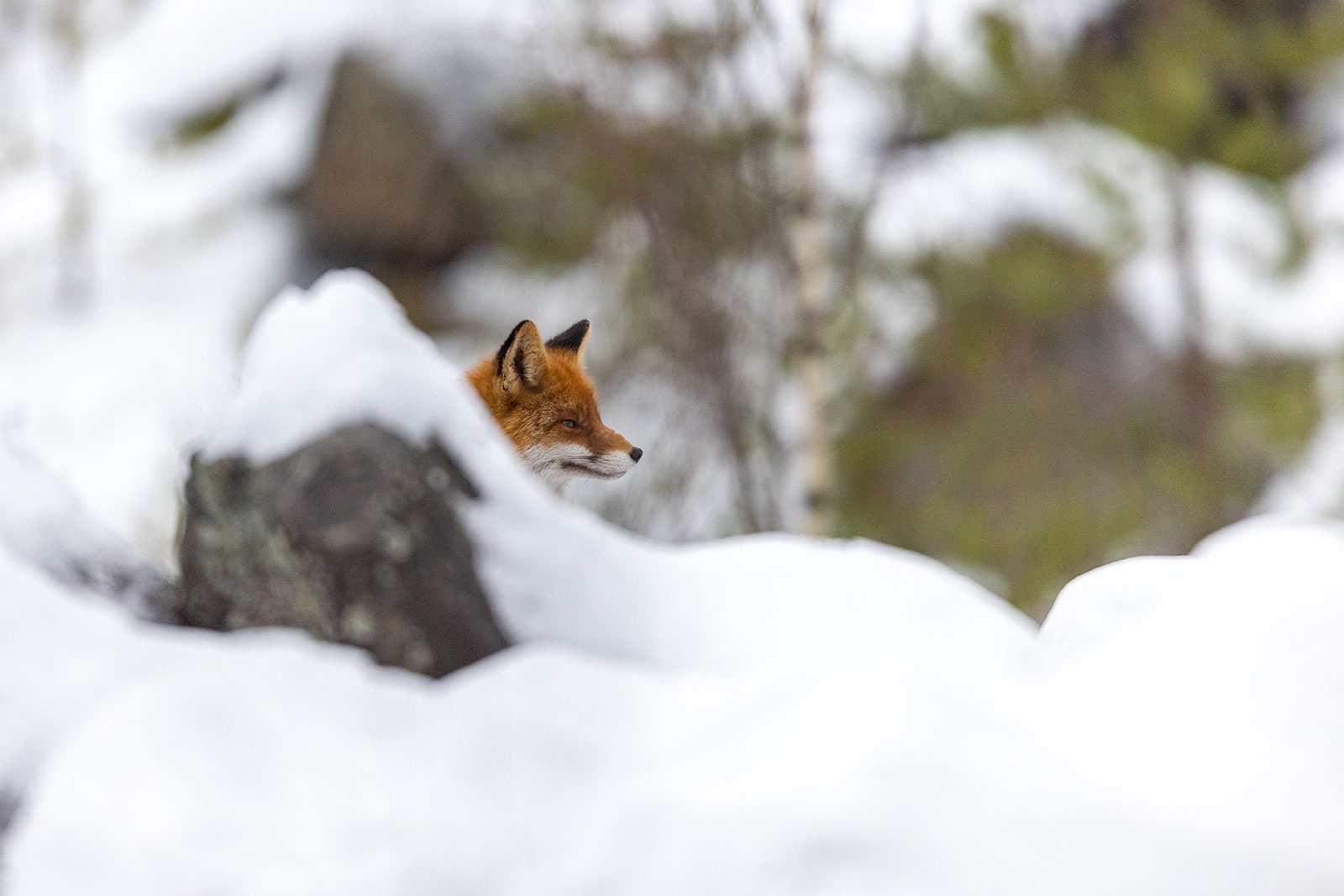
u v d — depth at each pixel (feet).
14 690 21.86
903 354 98.27
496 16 110.32
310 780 18.15
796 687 20.45
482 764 18.97
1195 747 20.17
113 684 21.79
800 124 81.66
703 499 89.51
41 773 21.02
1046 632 27.37
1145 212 105.29
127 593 28.02
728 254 89.71
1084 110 101.14
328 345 26.40
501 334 108.78
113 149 137.49
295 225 124.26
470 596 24.35
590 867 17.61
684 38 89.15
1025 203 101.45
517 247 109.50
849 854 17.39
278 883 16.87
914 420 99.60
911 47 88.99
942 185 95.35
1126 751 20.24
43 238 129.80
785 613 26.89
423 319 115.55
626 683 20.93
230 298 122.21
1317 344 102.32
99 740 18.33
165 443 95.04
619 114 89.71
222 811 17.54
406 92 120.06
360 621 23.57
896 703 19.85
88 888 17.17
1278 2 104.78
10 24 150.10
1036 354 100.58
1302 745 19.84
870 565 28.94
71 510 29.30
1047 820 17.98
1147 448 100.17
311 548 23.93
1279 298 106.11
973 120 102.73
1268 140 107.76
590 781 19.02
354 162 120.47
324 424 25.00
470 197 117.70
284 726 18.92
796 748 19.12
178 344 119.55
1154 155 105.50
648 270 90.89
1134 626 24.27
